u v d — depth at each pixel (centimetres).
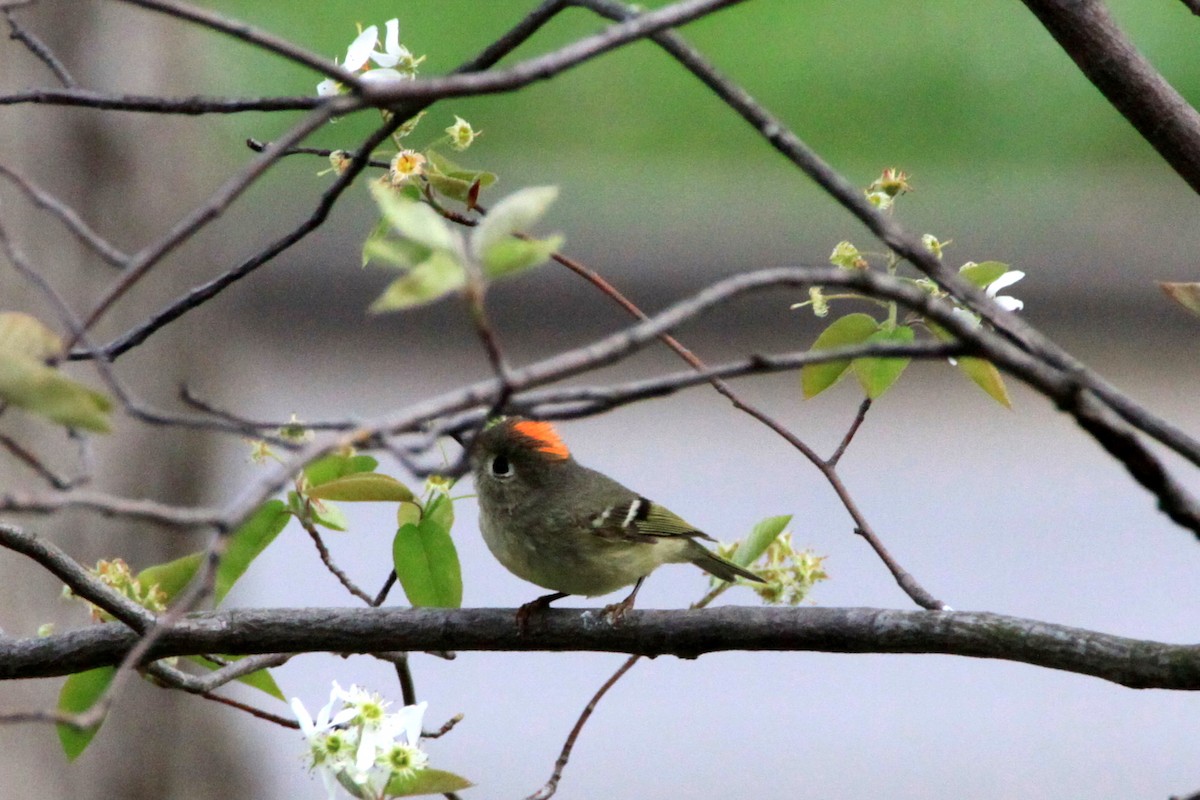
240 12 1825
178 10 349
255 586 1502
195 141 1304
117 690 323
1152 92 550
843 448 595
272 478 315
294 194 1891
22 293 1109
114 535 1142
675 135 1953
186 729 1207
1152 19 1900
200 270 1308
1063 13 557
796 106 1947
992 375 579
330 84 591
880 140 1930
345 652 579
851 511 583
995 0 1983
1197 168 549
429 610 580
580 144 1959
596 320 1908
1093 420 369
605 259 1902
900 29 1978
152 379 1210
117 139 1187
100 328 1173
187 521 309
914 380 1856
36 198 380
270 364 1861
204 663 646
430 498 607
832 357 350
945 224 1908
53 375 331
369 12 1870
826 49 1980
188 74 1298
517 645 578
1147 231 1895
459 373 1884
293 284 1869
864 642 539
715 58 1977
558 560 739
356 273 1867
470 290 326
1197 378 1848
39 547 552
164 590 613
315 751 544
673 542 753
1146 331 1894
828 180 438
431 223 335
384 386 1842
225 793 1255
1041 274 1897
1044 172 1919
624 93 1978
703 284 1895
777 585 645
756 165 1933
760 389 1855
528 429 745
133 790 1162
